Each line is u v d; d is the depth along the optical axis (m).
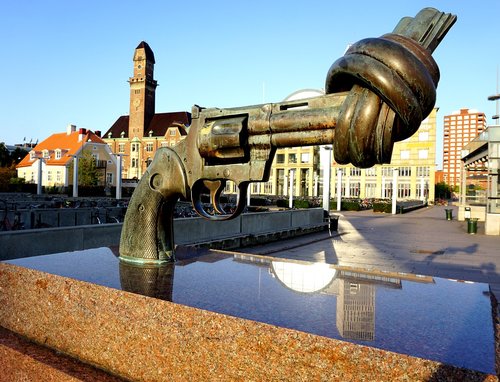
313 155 63.62
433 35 2.13
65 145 58.00
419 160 55.69
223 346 1.96
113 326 2.37
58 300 2.65
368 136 2.02
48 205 16.30
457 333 1.75
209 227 10.23
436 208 45.56
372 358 1.58
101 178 57.91
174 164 3.10
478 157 21.55
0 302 3.04
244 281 2.71
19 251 6.15
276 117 2.49
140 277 2.73
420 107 1.90
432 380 1.46
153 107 82.81
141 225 3.27
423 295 2.39
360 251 12.09
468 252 12.12
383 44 1.95
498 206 17.56
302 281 2.73
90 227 7.30
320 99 2.34
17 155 70.19
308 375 1.72
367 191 59.12
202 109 2.96
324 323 1.87
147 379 2.21
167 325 2.15
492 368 1.41
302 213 15.89
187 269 3.07
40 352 2.60
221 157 2.80
